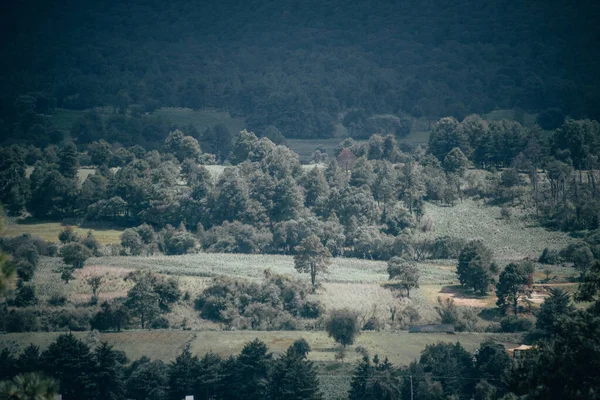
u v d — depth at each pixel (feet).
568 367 444.14
